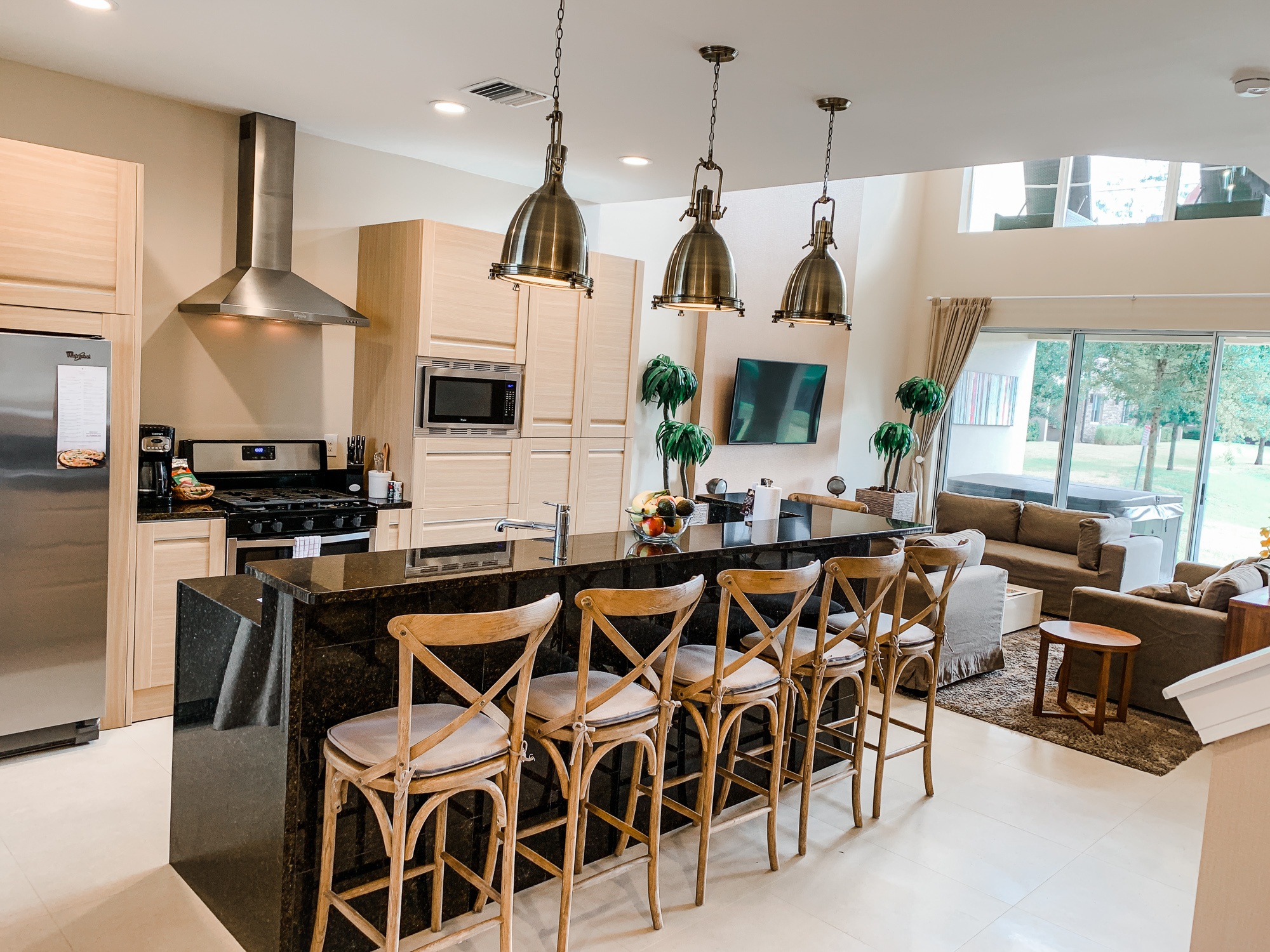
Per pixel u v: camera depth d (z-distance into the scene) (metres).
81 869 2.80
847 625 3.58
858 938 2.68
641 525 3.21
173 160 4.31
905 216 9.00
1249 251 7.24
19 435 3.37
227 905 2.56
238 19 3.15
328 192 4.88
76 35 3.42
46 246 3.46
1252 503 7.41
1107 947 2.71
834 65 3.21
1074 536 7.32
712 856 3.13
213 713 2.58
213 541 4.03
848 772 3.36
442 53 3.36
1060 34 2.81
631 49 3.18
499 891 2.73
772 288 7.57
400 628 1.97
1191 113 3.50
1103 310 8.05
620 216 6.52
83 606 3.62
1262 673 1.05
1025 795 3.76
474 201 5.51
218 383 4.59
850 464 8.91
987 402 8.90
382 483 4.72
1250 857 1.09
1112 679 4.98
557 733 2.46
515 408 5.17
